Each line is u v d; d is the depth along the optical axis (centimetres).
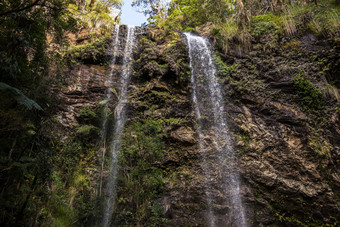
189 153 603
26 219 332
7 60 307
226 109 684
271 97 674
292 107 648
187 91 722
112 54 772
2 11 324
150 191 511
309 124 612
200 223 502
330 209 504
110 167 532
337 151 572
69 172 488
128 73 732
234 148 613
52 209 386
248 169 576
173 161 582
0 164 307
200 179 565
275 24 796
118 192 496
